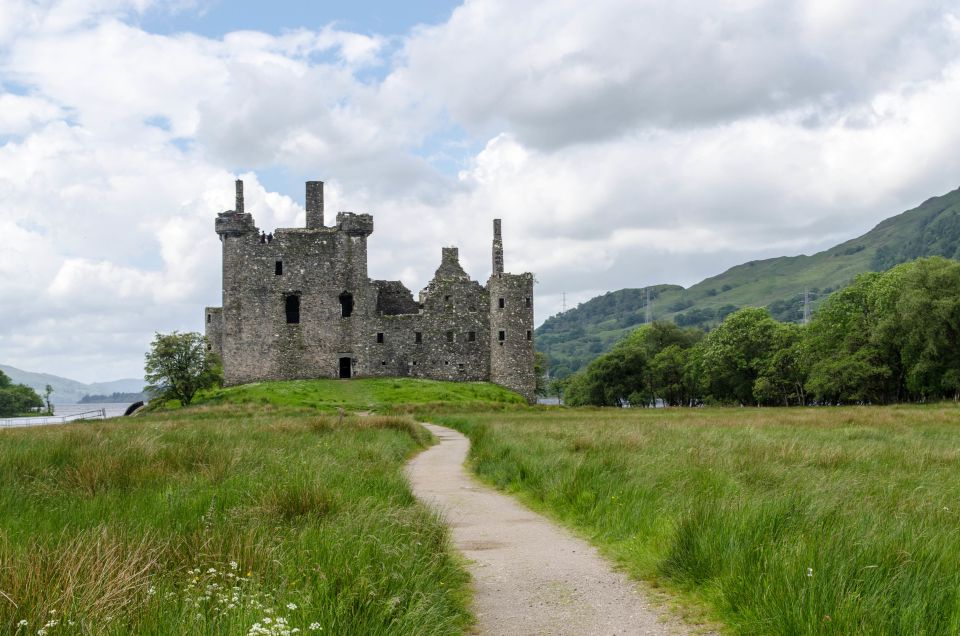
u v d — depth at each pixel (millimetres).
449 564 10680
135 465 15727
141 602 7242
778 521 10109
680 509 12156
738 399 100688
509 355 86188
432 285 87375
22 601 7082
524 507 16688
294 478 13586
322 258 84688
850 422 36844
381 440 26938
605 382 113625
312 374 83688
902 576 7945
